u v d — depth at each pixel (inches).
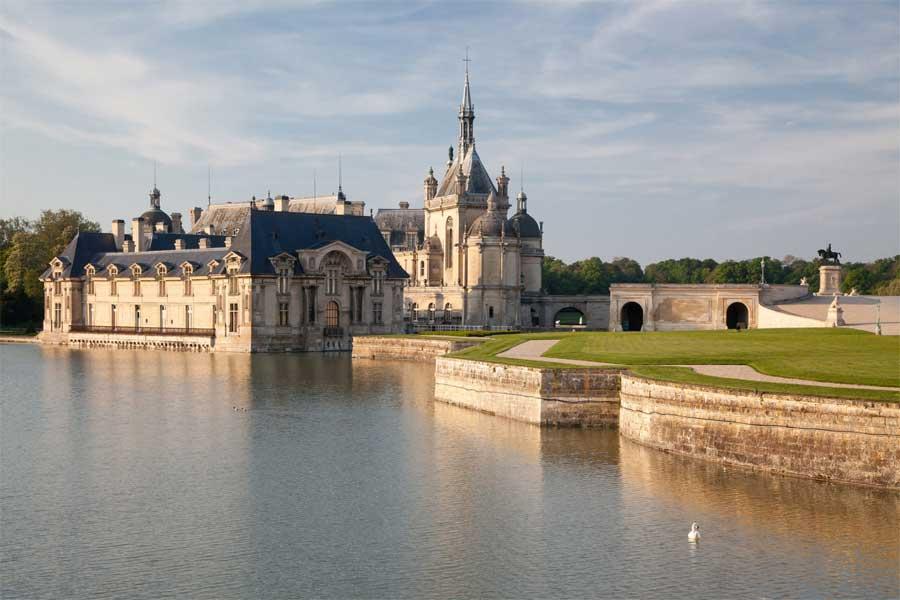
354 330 6978.4
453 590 1727.4
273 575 1800.0
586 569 1808.6
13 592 1729.8
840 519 2016.5
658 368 2974.9
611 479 2372.0
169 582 1770.4
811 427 2265.0
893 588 1697.8
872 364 2903.5
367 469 2564.0
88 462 2679.6
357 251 6948.8
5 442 2967.5
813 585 1713.8
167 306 7199.8
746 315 7736.2
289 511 2186.3
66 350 6988.2
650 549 1897.1
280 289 6589.6
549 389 3053.6
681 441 2561.5
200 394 4050.2
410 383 4439.0
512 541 1963.6
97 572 1819.6
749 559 1831.9
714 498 2182.6
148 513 2180.1
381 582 1766.7
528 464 2564.0
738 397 2397.9
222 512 2183.8
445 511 2170.3
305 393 4065.0
